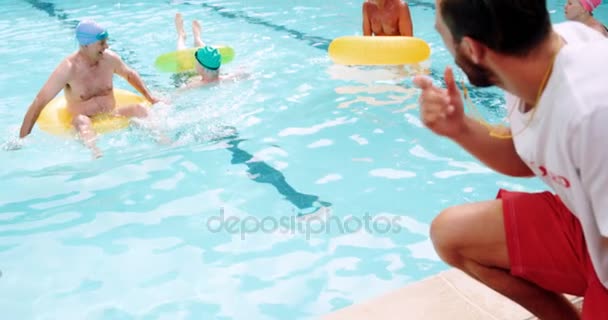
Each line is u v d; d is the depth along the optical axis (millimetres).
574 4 3762
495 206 1463
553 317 1512
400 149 3510
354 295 2385
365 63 4691
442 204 2953
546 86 1092
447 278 1982
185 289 2459
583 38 1198
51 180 3338
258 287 2457
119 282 2510
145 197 3148
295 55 5297
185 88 4527
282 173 3320
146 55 5562
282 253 2664
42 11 7316
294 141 3668
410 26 5125
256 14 6918
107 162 3518
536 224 1395
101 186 3266
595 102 1008
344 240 2734
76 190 3234
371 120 3885
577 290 1397
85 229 2889
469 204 1516
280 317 2287
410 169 3293
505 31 1065
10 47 5895
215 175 3330
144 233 2842
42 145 3740
